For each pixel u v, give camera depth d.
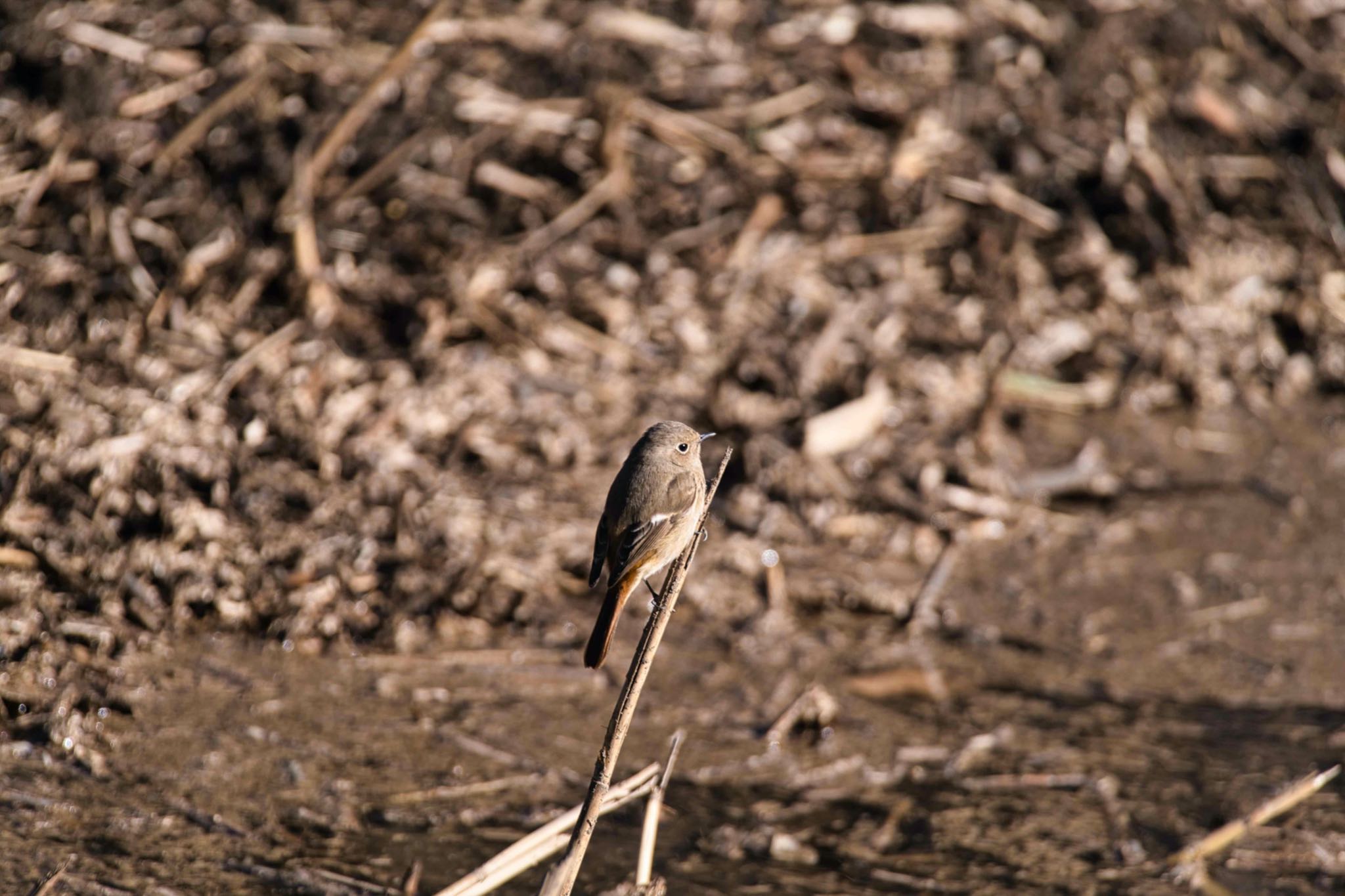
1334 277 15.88
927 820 9.14
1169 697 10.55
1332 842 9.05
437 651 10.38
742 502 12.22
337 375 12.48
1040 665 10.87
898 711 10.24
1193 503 13.09
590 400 12.91
